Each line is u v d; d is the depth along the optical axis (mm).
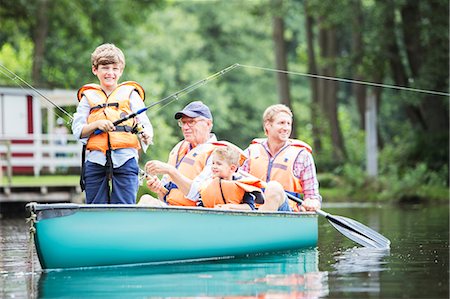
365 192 42562
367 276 12125
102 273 12320
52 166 39500
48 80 55344
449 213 28656
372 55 45750
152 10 60125
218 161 14672
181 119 15438
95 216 12500
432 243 16906
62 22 55844
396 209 32531
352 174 44500
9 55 59344
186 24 79438
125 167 13508
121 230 12727
